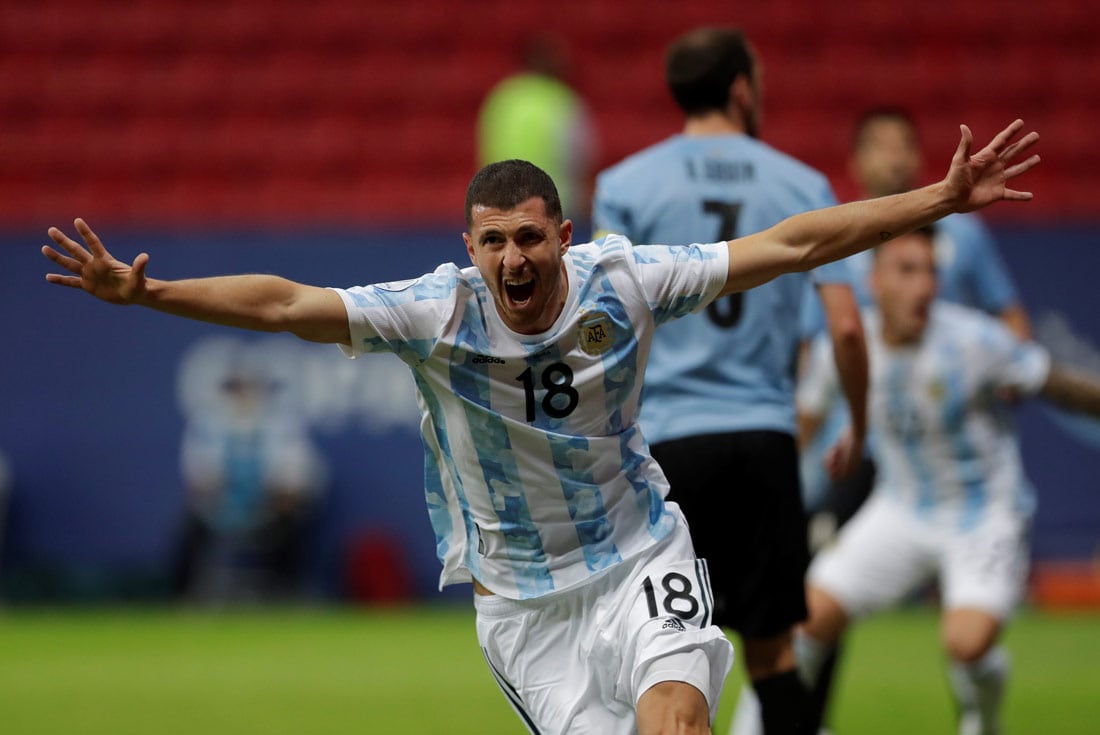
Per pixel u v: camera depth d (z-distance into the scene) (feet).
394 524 151.12
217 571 151.33
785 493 61.87
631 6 224.74
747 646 62.49
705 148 64.13
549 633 50.80
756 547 61.46
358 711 93.97
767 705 61.67
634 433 50.67
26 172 205.77
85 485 153.48
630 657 48.49
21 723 89.92
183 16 225.56
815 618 79.41
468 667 114.01
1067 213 191.83
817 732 64.08
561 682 50.57
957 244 98.02
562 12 224.74
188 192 203.41
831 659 79.46
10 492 153.69
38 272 154.71
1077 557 147.02
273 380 151.84
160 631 137.08
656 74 218.59
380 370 151.12
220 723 89.66
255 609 150.30
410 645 126.52
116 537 153.28
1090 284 148.77
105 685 106.11
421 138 208.74
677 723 45.73
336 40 222.48
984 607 78.89
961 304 99.14
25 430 154.40
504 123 170.19
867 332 83.66
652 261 48.91
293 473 149.28
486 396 48.44
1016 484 83.46
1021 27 221.25
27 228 196.54
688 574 49.83
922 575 83.46
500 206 46.14
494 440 48.91
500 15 224.74
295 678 108.88
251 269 152.97
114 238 153.38
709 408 61.67
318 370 151.53
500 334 48.06
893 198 47.98
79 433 153.89
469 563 51.75
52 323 154.40
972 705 78.64
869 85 214.90
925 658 119.65
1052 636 130.11
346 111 214.07
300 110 214.07
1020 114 212.43
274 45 222.48
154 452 152.76
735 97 65.10
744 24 223.30
